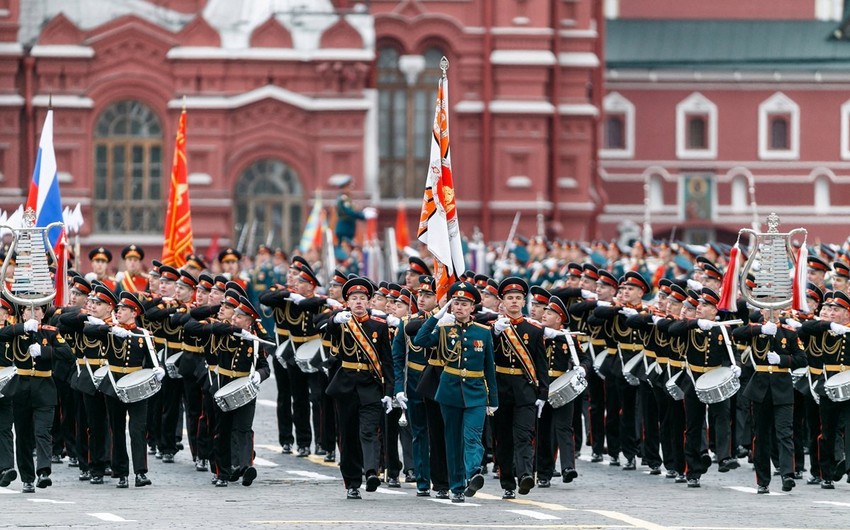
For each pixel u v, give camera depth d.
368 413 58.25
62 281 70.25
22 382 59.53
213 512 53.91
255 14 169.25
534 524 50.72
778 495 61.16
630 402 70.38
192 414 69.12
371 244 134.25
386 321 59.19
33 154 163.75
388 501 57.62
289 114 164.88
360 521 51.12
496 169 174.88
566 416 63.53
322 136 165.00
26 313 61.53
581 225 179.00
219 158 163.75
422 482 59.66
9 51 163.00
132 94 164.12
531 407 58.25
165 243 85.31
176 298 69.94
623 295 69.88
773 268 65.19
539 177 175.38
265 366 62.78
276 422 87.44
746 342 67.25
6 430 59.91
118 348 61.62
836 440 64.75
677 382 64.12
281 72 165.25
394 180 176.75
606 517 52.94
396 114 176.62
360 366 58.34
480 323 57.91
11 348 59.56
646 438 68.31
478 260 133.75
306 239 140.75
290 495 59.56
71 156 163.75
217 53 163.88
